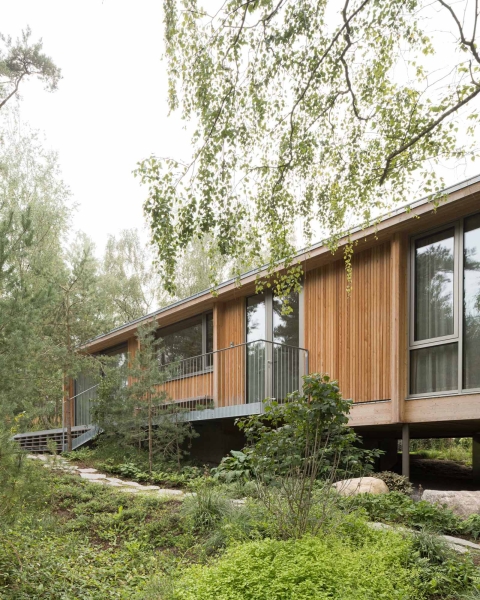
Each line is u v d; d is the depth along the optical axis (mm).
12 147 22391
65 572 5418
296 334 11867
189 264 29203
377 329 9969
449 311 8875
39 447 14961
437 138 7023
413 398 9133
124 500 8289
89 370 15008
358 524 5828
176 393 15680
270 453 6289
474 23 5617
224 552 5809
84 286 14914
